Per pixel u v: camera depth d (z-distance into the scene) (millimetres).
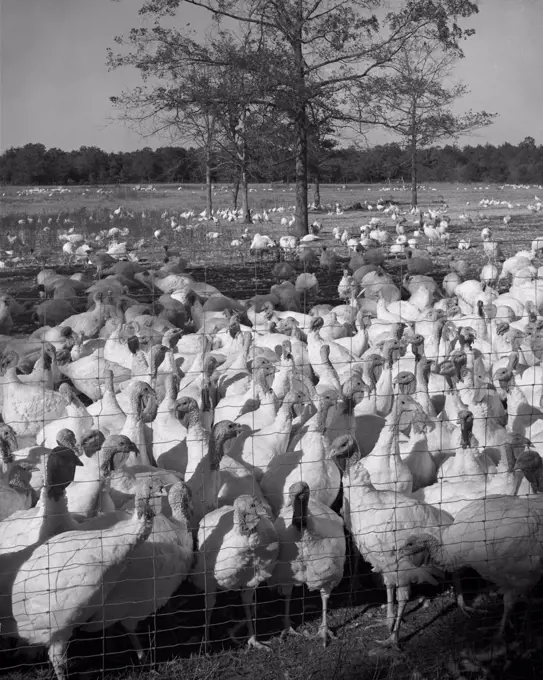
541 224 39594
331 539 6484
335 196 69000
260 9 29203
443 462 8164
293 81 28172
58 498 6207
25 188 84438
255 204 58406
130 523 6012
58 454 6148
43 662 6336
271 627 6863
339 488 7941
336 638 6613
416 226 38656
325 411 7875
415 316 15031
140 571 6047
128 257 26469
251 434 8453
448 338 11883
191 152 39219
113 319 14023
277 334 12664
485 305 14234
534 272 18719
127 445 6895
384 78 29406
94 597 5773
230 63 28953
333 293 21094
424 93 30844
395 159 57281
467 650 6387
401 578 6500
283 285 18562
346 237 30828
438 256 27234
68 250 28703
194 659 6375
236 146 34969
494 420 8695
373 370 10180
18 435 8906
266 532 6359
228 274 24516
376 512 6672
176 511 6586
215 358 11148
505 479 7273
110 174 102375
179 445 8445
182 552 6359
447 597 7223
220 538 6426
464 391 9398
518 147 134750
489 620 6844
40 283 20703
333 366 11523
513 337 11750
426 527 6633
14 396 9688
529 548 6203
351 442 6812
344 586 7488
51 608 5699
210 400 9141
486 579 6734
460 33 29125
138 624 6887
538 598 7121
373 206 53312
